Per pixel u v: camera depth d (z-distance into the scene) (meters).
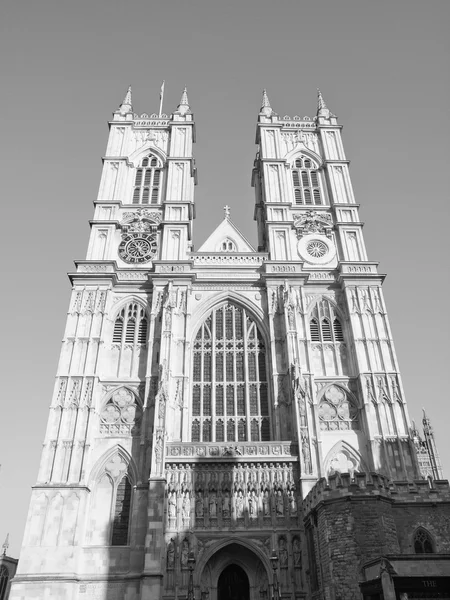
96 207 63.12
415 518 37.00
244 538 42.16
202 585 41.31
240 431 50.59
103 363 52.59
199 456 45.25
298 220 64.31
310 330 56.75
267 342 54.97
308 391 50.88
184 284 56.81
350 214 65.06
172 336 52.69
